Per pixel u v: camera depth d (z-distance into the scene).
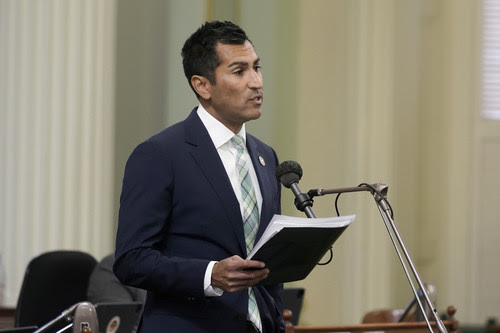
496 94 22.44
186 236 7.59
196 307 7.54
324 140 19.98
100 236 16.22
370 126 19.38
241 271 7.08
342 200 19.62
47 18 16.05
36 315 12.27
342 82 19.92
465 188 22.23
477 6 22.42
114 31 16.56
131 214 7.48
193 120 7.89
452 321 11.25
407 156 20.61
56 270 12.47
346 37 19.78
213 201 7.59
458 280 22.19
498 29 22.48
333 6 20.17
